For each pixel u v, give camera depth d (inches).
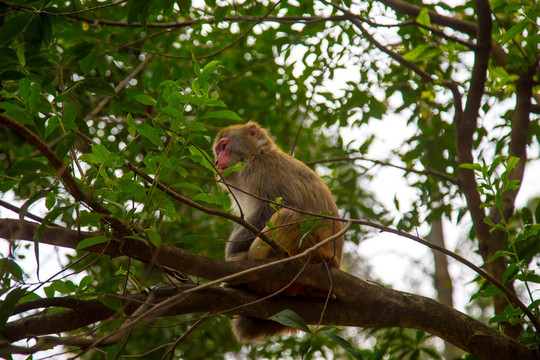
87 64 389.4
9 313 216.4
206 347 555.2
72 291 247.1
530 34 358.0
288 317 232.4
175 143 241.1
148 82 444.5
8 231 226.5
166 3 307.3
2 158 459.2
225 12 346.3
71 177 203.5
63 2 370.6
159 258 244.5
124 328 186.2
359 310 288.8
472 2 465.4
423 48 412.8
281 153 394.6
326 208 363.3
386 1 421.1
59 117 227.1
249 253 335.9
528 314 275.3
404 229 471.5
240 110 565.6
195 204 230.5
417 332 399.9
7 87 266.2
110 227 227.8
